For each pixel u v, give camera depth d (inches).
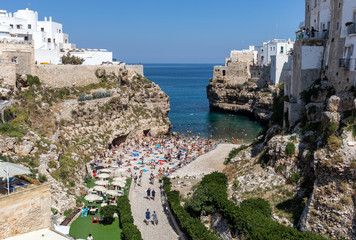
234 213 1306.6
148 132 3526.1
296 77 1915.6
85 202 1769.2
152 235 1492.4
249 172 1775.3
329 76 1729.8
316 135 1512.1
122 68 3565.5
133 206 1793.8
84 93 2925.7
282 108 2196.1
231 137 3740.2
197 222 1411.2
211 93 5772.6
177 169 2389.3
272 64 4557.1
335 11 1692.9
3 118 1852.9
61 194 1619.1
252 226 1200.2
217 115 5290.4
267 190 1540.4
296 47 1910.7
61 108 2566.4
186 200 1744.6
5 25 3499.0
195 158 2657.5
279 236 1119.0
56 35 4419.3
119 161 2571.4
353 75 1456.7
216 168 2349.9
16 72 2428.6
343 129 1219.2
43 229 908.0
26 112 2151.8
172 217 1621.6
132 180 2202.3
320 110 1598.2
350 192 1109.1
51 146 1877.5
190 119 4899.1
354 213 1085.8
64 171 1857.8
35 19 4042.8
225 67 5629.9
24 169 948.6
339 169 1127.0
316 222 1152.8
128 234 1364.4
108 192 1780.3
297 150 1557.6
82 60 3700.8
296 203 1376.7
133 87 3592.5
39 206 897.5
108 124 2938.0
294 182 1488.7
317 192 1184.2
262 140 2320.4
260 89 4975.4
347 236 1083.3
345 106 1321.4
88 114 2763.3
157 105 3782.0
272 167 1667.1
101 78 3267.7
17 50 2448.3
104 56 4062.5
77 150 2363.4
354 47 1459.2
